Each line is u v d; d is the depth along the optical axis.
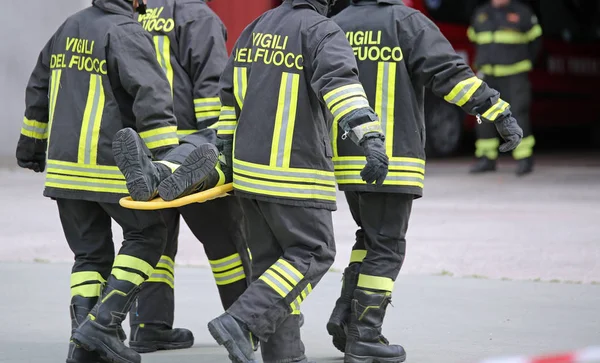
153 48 11.80
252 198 10.91
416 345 13.48
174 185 10.60
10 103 39.81
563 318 15.05
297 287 10.71
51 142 11.90
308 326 14.80
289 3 11.33
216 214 13.29
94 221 12.08
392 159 11.93
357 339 12.19
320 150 10.96
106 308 11.45
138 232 11.73
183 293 17.05
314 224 10.91
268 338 10.67
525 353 12.97
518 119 34.44
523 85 34.12
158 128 11.50
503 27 33.91
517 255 20.00
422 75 11.93
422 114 12.25
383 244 12.13
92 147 11.63
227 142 11.42
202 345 13.81
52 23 39.69
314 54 10.81
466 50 37.53
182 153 11.42
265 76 11.02
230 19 34.62
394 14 12.05
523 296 16.59
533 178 33.97
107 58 11.61
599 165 38.84
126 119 11.80
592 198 28.78
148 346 13.42
